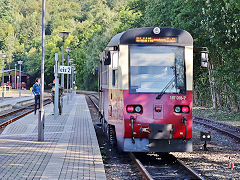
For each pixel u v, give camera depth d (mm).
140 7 79125
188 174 13273
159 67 15750
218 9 31734
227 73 36469
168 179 12695
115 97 16812
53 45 185875
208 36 36062
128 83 15570
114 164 15375
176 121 15523
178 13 45406
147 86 15594
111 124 18016
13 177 11820
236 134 23766
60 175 12141
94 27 149000
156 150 15438
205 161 15766
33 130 24094
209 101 57938
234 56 34469
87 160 14539
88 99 83562
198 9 37562
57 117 33562
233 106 43812
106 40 111375
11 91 121375
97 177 11922
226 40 33531
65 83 167750
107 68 19438
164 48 15852
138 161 14766
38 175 12109
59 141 19344
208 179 12711
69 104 59500
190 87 15773
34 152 16156
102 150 18422
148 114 15438
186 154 17406
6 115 37031
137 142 15438
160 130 15352
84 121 30375
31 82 187375
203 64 15977
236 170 14094
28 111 41469
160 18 51438
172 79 15727
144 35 15812
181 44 15969
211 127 27922
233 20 30750
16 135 21734
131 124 15289
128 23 94250
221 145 20109
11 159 14617
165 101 15516
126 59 15688
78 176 12016
